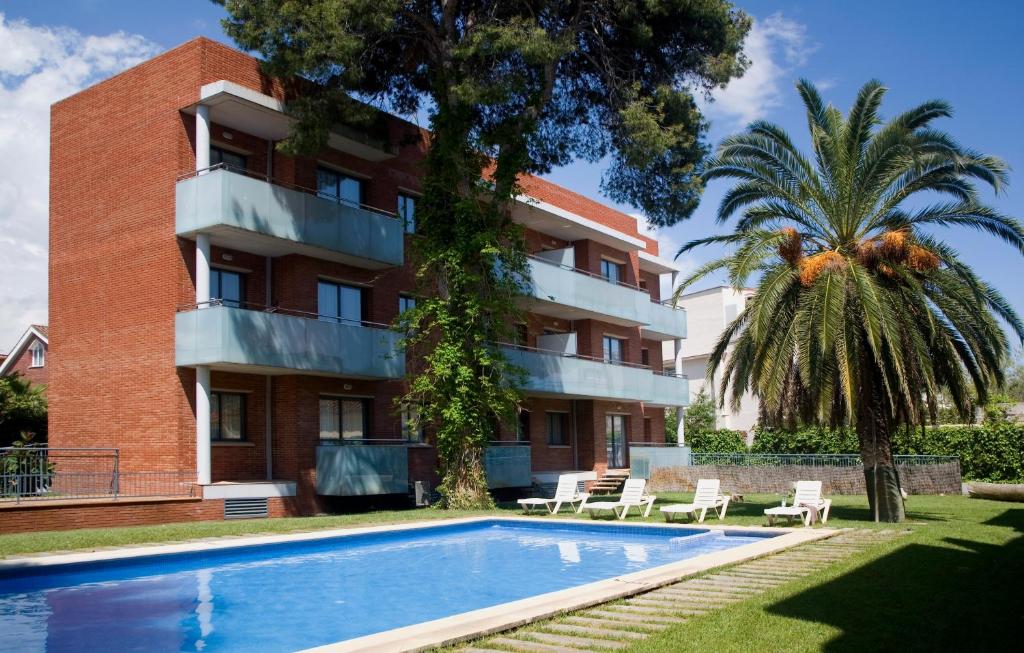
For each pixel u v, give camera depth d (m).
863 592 9.40
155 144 21.20
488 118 24.92
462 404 21.77
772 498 27.23
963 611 8.39
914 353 17.31
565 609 8.55
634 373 34.72
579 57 25.12
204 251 20.20
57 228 23.17
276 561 14.48
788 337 17.72
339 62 19.80
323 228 22.22
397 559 15.06
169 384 20.17
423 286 22.81
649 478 33.56
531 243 33.34
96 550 13.32
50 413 22.59
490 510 21.55
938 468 27.73
